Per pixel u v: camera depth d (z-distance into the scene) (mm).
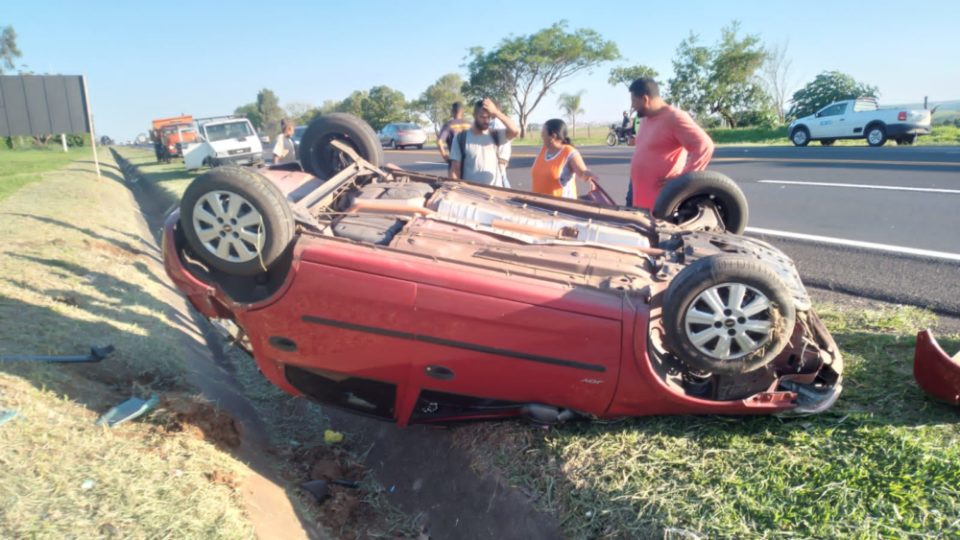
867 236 8672
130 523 3105
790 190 12727
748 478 3580
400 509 4488
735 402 3887
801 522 3232
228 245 3834
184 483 3535
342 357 3957
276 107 103312
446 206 4691
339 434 5184
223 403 5129
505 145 7324
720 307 3598
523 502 3920
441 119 72312
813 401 3990
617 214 5117
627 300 3764
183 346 5910
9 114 18141
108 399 4379
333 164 5688
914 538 3035
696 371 3941
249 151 23875
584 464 3881
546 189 6895
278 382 4223
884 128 25656
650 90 6176
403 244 4047
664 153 6258
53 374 4434
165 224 4215
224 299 4016
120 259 8625
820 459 3643
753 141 35188
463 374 3904
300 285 3797
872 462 3545
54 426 3744
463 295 3713
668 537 3307
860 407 4109
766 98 44969
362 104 72375
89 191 15703
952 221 9203
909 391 4227
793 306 3627
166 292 7840
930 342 3828
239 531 3285
